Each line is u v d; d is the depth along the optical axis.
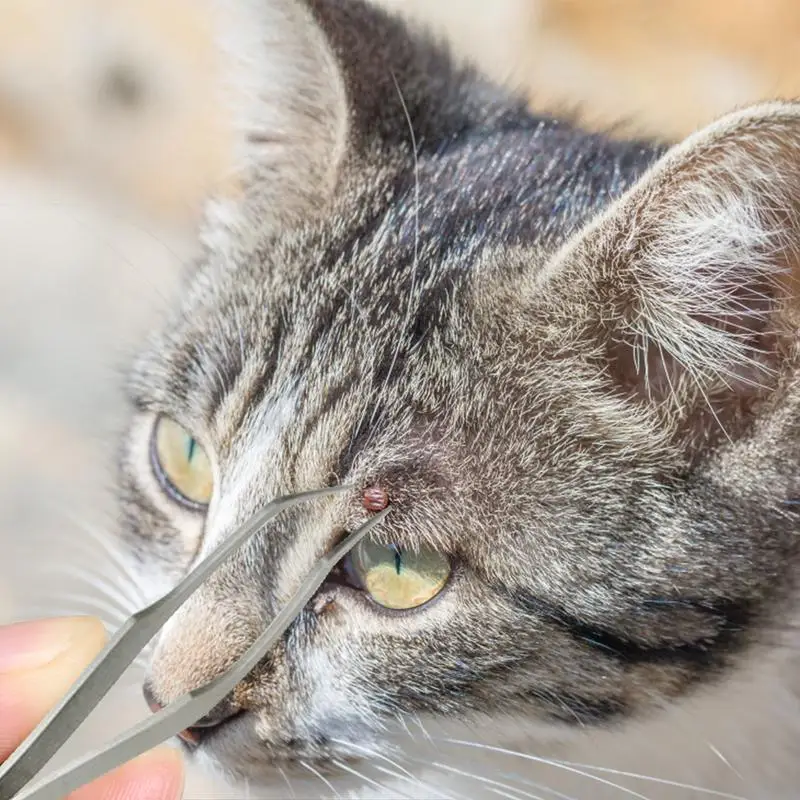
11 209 0.60
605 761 0.42
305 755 0.41
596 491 0.41
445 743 0.42
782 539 0.41
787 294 0.40
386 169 0.44
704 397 0.41
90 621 0.40
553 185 0.43
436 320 0.42
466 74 0.47
